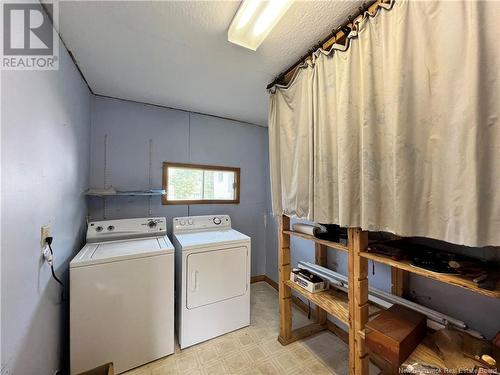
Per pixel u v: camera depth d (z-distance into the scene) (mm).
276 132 1883
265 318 2291
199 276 1922
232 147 3020
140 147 2449
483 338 1035
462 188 785
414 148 933
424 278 1374
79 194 1855
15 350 901
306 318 2266
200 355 1762
